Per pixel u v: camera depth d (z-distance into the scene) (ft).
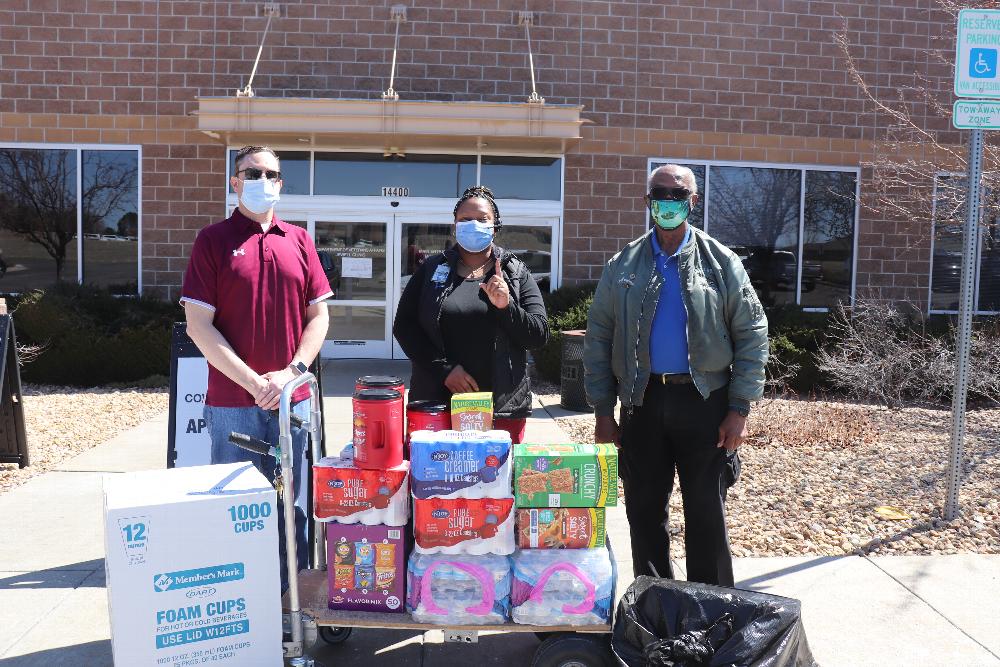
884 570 14.79
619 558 15.49
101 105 38.01
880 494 19.13
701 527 11.91
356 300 39.34
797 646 9.81
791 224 40.55
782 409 28.50
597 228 39.40
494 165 39.22
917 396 32.71
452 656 11.95
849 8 39.99
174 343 17.49
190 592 9.71
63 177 38.22
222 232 11.38
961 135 40.81
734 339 11.68
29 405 28.96
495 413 12.55
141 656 9.53
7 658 11.69
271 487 10.11
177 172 38.27
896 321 33.19
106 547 9.43
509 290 12.61
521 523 10.49
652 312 11.62
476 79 38.86
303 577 11.87
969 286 16.93
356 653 12.02
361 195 39.04
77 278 38.58
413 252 39.29
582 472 10.46
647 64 39.22
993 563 15.14
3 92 37.78
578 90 39.06
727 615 9.95
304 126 34.40
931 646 12.07
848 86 40.29
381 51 38.60
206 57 38.04
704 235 11.97
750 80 39.73
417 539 10.48
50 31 37.70
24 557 15.29
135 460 21.91
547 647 10.32
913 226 41.24
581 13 38.88
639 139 39.34
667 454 12.14
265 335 11.48
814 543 16.22
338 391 31.60
